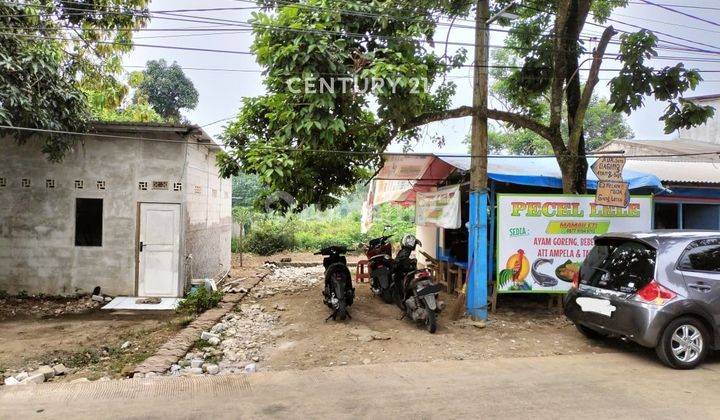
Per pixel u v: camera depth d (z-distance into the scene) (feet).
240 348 22.41
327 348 21.91
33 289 34.19
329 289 27.73
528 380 17.81
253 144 27.04
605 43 26.76
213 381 17.69
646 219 28.14
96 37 37.01
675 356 19.15
